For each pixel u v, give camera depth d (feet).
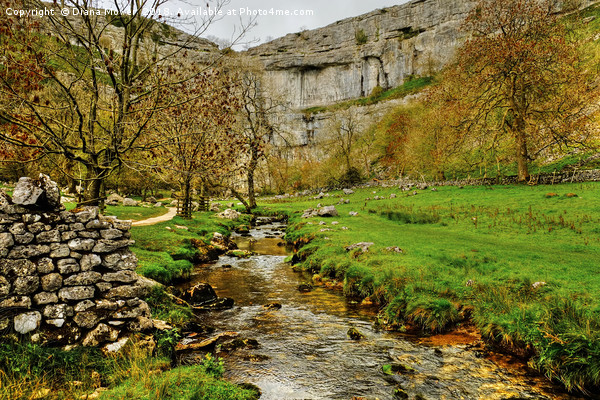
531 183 105.81
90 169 41.88
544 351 22.95
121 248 24.97
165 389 18.22
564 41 106.42
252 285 46.96
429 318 30.78
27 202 21.27
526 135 109.81
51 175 91.91
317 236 69.62
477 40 116.26
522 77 106.42
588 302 27.61
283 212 143.54
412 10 432.25
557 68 105.19
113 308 23.43
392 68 439.63
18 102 34.12
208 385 19.81
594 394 20.27
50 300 21.33
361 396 20.54
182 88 57.52
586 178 95.71
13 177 103.40
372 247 53.52
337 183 241.55
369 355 26.07
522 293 31.76
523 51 102.89
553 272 36.55
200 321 32.96
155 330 25.26
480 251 48.39
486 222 73.67
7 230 20.67
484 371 23.39
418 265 42.37
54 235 22.07
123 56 41.47
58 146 38.50
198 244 66.13
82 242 23.03
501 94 113.29
